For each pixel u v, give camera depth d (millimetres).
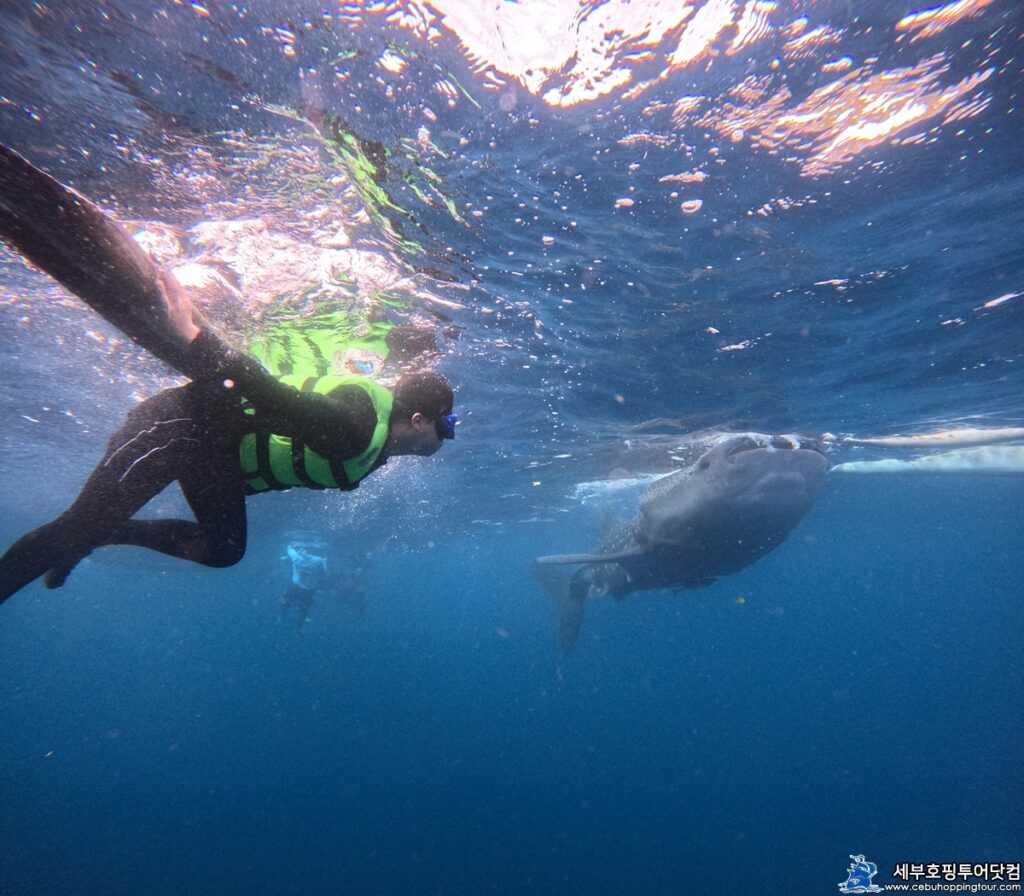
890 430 14398
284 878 21547
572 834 25297
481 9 4188
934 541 43438
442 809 29266
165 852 24297
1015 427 14258
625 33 4461
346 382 2672
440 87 4770
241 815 29250
